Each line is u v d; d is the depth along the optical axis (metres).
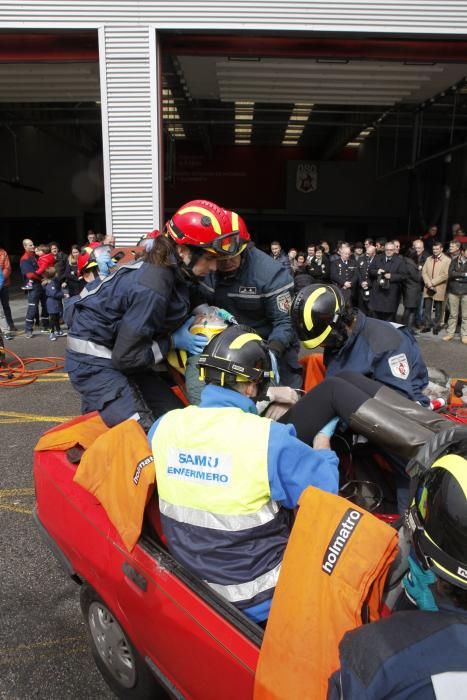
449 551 1.04
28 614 2.78
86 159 24.22
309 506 1.54
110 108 9.66
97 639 2.34
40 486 2.57
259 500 1.65
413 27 9.23
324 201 23.03
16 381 7.10
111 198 10.02
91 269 6.32
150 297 2.46
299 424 2.29
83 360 2.68
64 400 6.38
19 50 9.83
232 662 1.53
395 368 2.51
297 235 24.48
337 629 1.36
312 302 2.48
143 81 9.52
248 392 1.87
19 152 23.47
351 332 2.54
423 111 16.53
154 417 2.68
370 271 10.24
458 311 9.50
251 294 3.28
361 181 22.75
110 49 9.41
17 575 3.08
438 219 21.14
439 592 1.08
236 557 1.67
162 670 1.89
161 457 1.80
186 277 2.70
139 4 9.19
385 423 2.06
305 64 11.84
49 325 10.42
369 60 9.79
